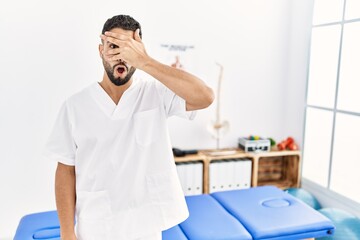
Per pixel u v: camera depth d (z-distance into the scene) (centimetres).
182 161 256
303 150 281
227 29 269
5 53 220
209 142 278
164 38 253
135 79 112
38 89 230
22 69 225
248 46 277
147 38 248
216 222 171
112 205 106
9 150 230
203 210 186
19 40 222
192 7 257
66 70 234
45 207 242
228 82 276
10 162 231
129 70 99
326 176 259
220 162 259
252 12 274
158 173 109
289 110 293
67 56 232
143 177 108
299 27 276
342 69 237
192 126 271
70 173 111
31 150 234
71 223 108
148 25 247
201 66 266
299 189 261
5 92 224
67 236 106
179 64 259
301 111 278
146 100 109
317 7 259
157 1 247
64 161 106
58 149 106
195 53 262
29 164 235
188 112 110
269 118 295
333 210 215
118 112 104
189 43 260
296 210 184
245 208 187
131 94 107
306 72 270
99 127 104
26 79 227
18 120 229
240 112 284
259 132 294
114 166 104
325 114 256
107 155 104
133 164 106
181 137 270
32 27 223
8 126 227
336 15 242
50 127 236
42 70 229
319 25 257
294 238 164
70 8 228
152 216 109
